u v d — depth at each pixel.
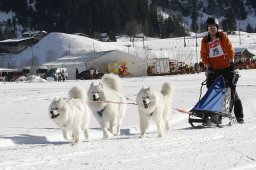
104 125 8.31
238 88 21.59
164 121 8.72
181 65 59.44
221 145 6.56
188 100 15.93
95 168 5.06
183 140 7.23
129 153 6.04
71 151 6.38
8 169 5.11
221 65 9.48
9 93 23.58
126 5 192.88
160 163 5.26
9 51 120.69
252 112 12.19
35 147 6.91
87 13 192.12
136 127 9.29
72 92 8.26
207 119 9.05
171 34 175.50
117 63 59.25
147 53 88.81
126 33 174.88
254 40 139.62
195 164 5.17
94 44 103.06
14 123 10.27
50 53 98.50
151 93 7.96
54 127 9.37
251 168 4.94
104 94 8.27
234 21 164.88
